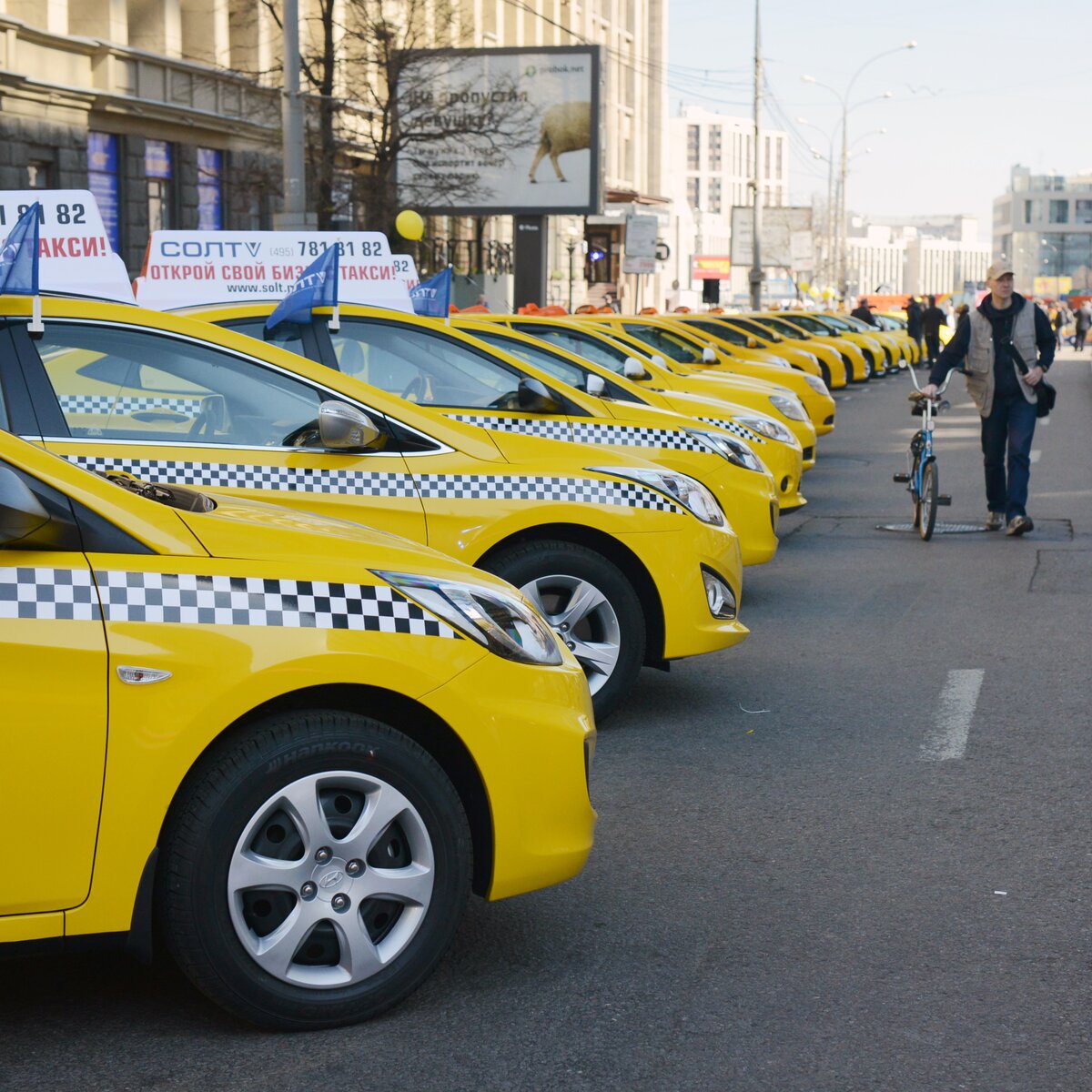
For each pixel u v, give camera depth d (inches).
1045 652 307.6
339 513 218.5
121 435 205.2
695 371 637.3
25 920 131.3
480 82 1519.4
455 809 144.9
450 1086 133.0
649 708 266.7
